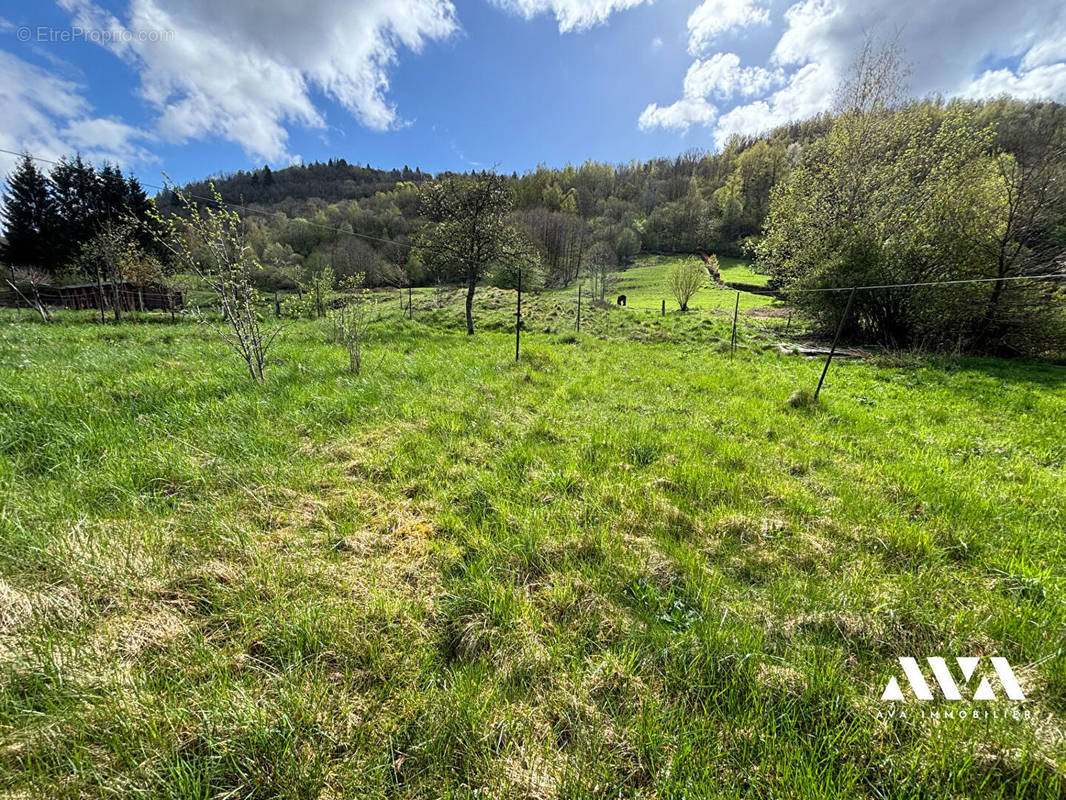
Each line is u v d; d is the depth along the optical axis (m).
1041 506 3.96
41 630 2.00
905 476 4.48
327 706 1.83
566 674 2.06
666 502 3.67
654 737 1.75
